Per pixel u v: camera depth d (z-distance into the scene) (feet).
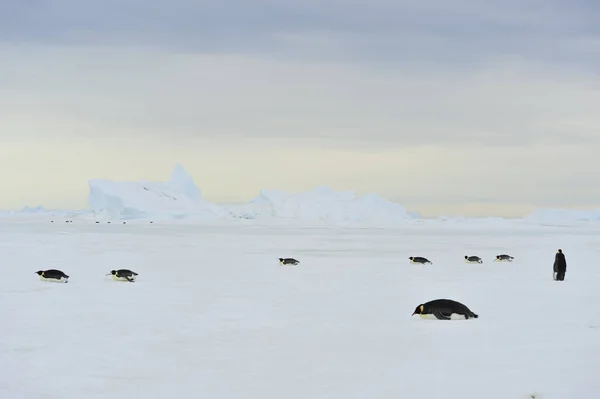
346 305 100.01
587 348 69.15
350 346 70.33
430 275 149.18
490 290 120.37
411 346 70.28
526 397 51.88
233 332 78.13
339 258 207.51
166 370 60.49
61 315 90.02
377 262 189.67
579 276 149.18
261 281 134.72
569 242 336.29
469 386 54.80
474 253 236.84
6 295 111.04
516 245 301.02
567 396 52.01
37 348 69.41
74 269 160.45
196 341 72.95
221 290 118.83
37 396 52.85
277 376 58.29
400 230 580.71
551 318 88.17
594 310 95.55
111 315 90.12
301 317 88.79
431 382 56.13
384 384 55.52
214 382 56.34
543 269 167.94
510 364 62.28
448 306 86.89
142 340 73.41
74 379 57.62
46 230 467.11
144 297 108.68
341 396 52.21
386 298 108.37
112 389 54.54
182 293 114.21
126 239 336.90
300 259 202.18
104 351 68.08
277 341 72.95
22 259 192.03
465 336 75.66
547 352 67.31
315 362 63.26
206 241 323.78
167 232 451.53
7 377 58.29
